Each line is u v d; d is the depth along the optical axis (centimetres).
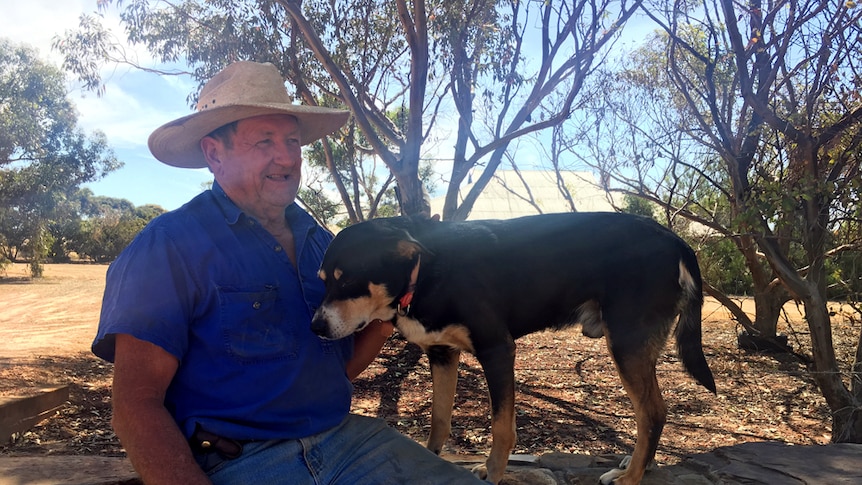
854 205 534
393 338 1043
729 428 634
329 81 978
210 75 922
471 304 277
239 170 217
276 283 207
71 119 2592
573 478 314
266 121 216
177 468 171
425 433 588
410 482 206
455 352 302
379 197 1070
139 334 179
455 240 287
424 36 707
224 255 199
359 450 216
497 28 855
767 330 1009
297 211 246
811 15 514
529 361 934
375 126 892
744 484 306
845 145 531
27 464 280
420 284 273
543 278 295
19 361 855
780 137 589
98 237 4356
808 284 557
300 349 209
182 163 247
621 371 303
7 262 2819
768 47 544
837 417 566
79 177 2627
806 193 502
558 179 843
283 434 199
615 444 575
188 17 902
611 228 312
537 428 620
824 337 560
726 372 875
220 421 191
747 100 549
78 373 823
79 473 269
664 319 307
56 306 1630
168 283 186
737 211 583
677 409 705
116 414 177
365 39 910
